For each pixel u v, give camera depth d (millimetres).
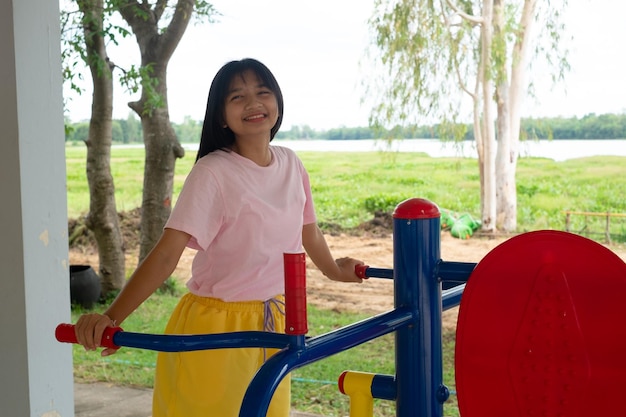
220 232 1830
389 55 9430
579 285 1115
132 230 10531
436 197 11055
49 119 2393
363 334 1196
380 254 9672
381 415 4094
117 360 5141
